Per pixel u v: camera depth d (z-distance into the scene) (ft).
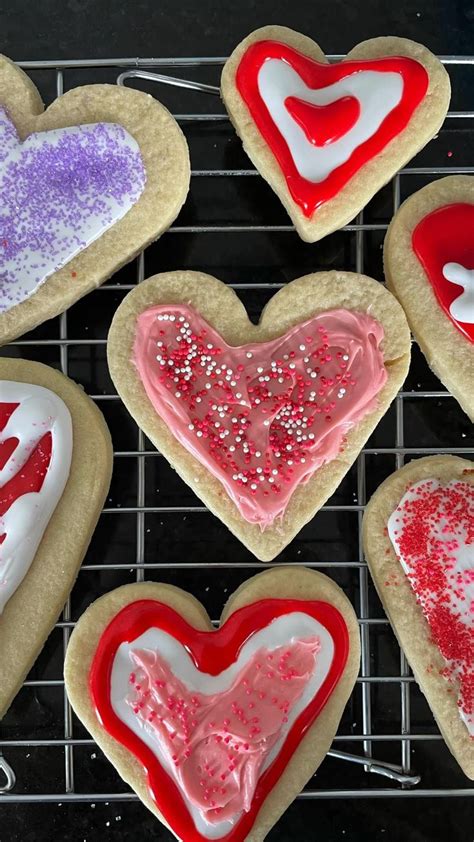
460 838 1.50
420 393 1.48
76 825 1.50
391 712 1.51
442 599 1.42
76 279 1.44
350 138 1.42
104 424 1.47
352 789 1.50
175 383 1.42
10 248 1.44
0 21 1.54
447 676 1.42
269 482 1.42
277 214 1.52
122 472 1.51
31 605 1.43
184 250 1.52
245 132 1.44
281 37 1.44
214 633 1.42
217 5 1.53
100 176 1.44
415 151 1.45
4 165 1.43
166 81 1.46
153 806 1.41
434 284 1.44
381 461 1.51
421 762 1.50
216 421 1.42
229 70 1.44
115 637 1.42
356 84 1.42
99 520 1.51
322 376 1.42
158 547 1.51
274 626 1.42
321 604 1.43
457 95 1.53
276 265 1.52
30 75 1.53
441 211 1.45
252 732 1.39
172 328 1.43
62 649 1.51
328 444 1.43
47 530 1.44
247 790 1.39
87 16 1.53
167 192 1.44
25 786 1.50
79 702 1.42
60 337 1.50
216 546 1.51
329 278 1.44
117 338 1.43
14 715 1.51
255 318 1.51
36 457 1.43
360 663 1.50
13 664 1.43
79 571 1.49
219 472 1.42
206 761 1.40
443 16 1.53
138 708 1.41
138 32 1.53
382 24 1.53
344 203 1.44
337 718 1.42
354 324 1.43
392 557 1.44
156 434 1.44
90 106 1.45
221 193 1.52
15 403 1.43
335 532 1.51
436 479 1.44
